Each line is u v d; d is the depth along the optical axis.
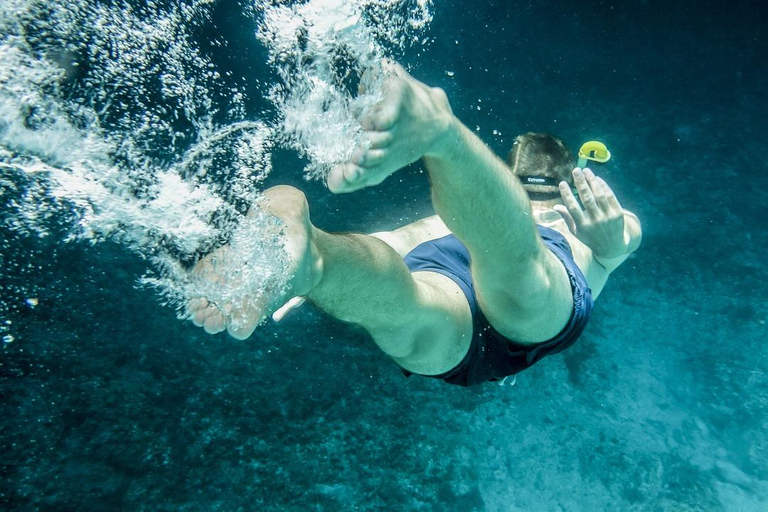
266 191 1.15
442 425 3.80
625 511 3.54
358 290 1.32
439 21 6.69
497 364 2.02
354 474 3.47
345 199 4.46
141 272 3.81
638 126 6.38
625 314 4.68
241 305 0.96
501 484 3.59
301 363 3.83
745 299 4.78
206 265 0.95
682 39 7.66
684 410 4.10
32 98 0.98
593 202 1.93
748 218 5.48
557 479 3.68
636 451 3.81
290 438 3.52
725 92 7.03
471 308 1.88
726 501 3.59
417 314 1.62
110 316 3.63
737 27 7.95
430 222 2.24
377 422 3.71
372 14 1.90
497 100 6.21
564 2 7.66
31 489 3.01
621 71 7.04
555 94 6.52
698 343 4.49
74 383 3.37
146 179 0.98
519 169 2.26
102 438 3.25
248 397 3.61
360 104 0.83
